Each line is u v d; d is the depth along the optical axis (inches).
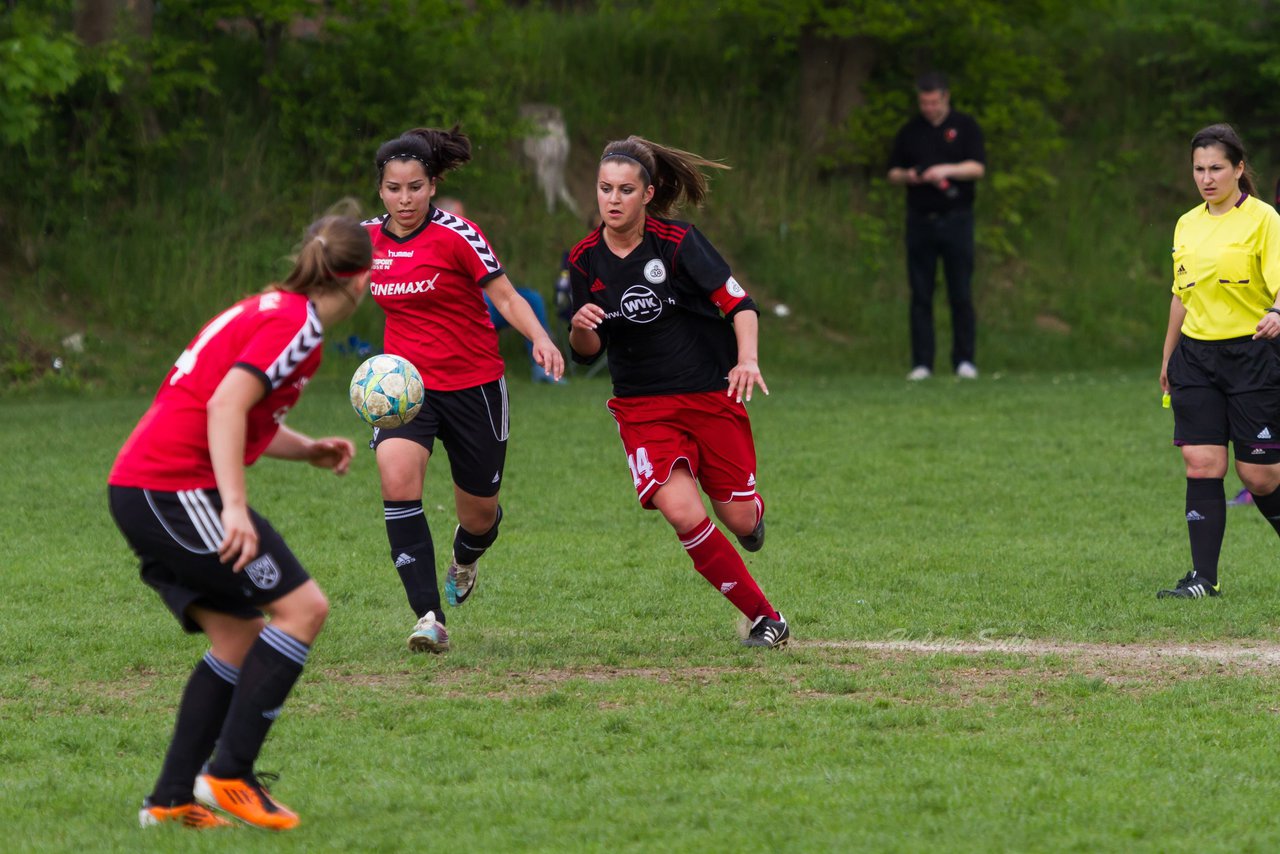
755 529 970.7
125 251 2733.8
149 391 2497.5
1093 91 3754.9
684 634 986.1
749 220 3238.2
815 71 3376.0
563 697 802.8
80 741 730.2
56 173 2760.8
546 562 1238.3
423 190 940.0
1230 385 1094.4
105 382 2504.9
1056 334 3161.9
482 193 3051.2
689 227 911.7
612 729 743.7
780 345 2992.1
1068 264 3358.8
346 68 2955.2
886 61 3440.0
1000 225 3356.3
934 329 2906.0
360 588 1134.4
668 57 3523.6
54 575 1170.6
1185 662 888.3
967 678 852.6
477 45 3253.0
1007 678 849.5
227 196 2869.1
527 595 1114.1
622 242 907.4
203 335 599.2
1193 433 1106.1
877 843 555.2
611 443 1921.8
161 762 697.6
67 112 2797.7
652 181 914.1
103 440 1898.4
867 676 852.6
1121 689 822.5
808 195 3331.7
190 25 3048.7
